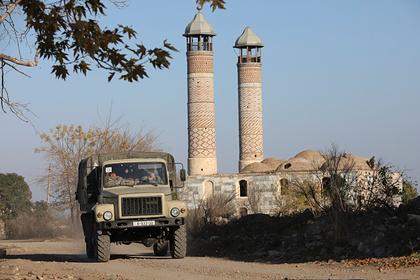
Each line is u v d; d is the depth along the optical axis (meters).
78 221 77.62
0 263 29.44
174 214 29.25
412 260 23.62
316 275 21.83
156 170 30.30
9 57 19.81
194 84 137.62
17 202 122.00
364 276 20.94
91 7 19.20
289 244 31.08
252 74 146.62
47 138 86.88
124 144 83.12
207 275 22.50
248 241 33.47
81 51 19.42
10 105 20.53
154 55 19.30
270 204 88.56
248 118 146.00
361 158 64.69
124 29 19.22
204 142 136.75
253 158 145.50
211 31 138.38
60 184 88.00
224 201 45.91
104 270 25.20
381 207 31.53
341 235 28.58
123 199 28.98
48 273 24.09
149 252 36.56
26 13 19.31
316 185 45.56
